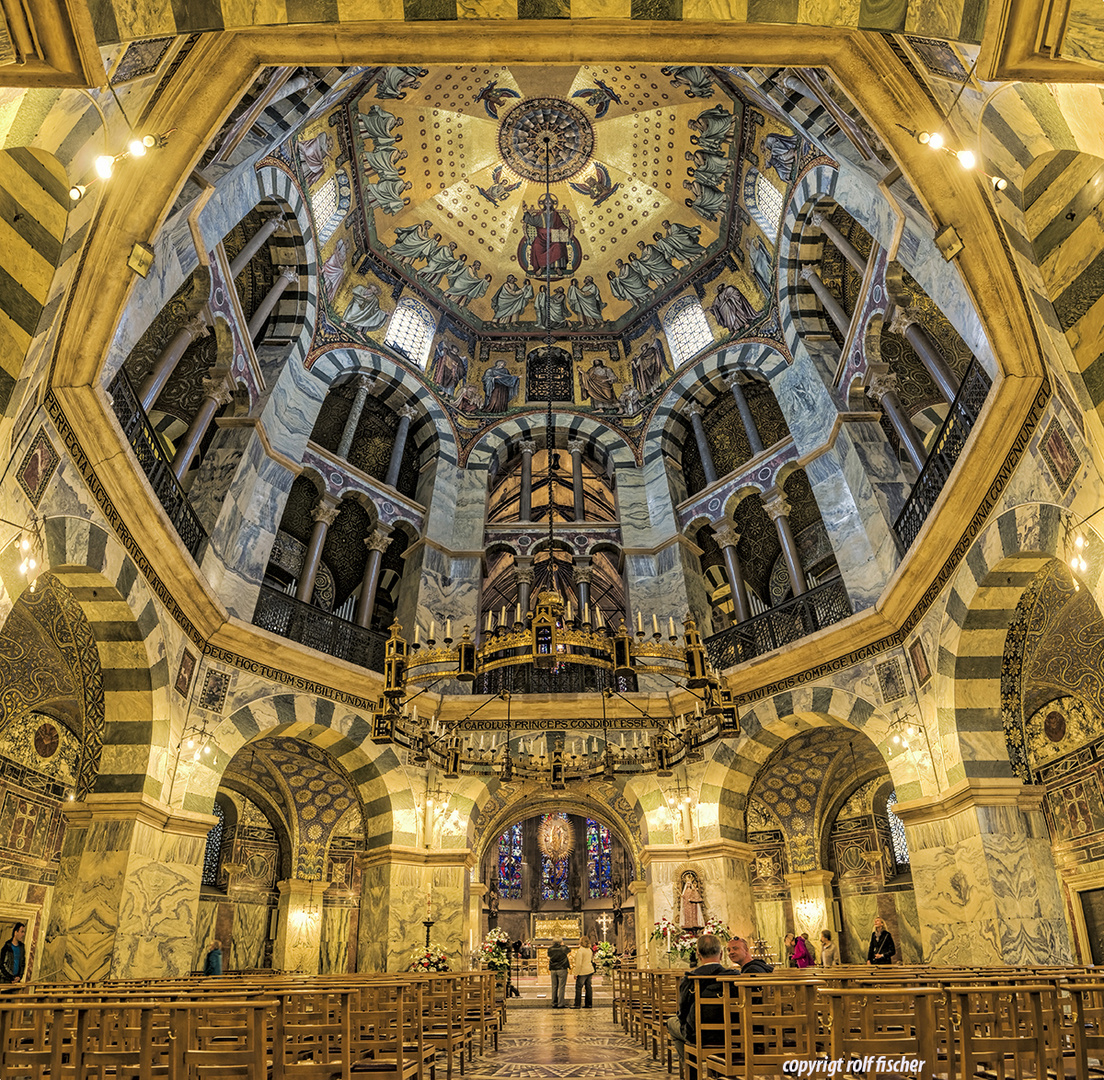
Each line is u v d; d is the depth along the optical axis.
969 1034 4.57
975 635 12.26
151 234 9.79
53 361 9.50
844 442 16.94
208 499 15.78
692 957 14.80
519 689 18.48
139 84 8.28
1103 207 8.34
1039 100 7.54
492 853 37.31
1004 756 12.30
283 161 17.56
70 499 10.23
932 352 14.62
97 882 11.84
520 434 22.97
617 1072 8.52
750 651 17.59
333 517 18.92
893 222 13.38
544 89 21.81
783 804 19.67
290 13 6.31
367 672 16.44
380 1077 5.95
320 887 20.36
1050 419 9.64
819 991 4.78
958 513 11.86
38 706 14.74
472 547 20.72
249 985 6.82
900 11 6.20
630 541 20.92
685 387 22.12
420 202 22.95
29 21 5.55
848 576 16.08
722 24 7.86
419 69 20.14
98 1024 5.90
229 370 16.22
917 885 12.93
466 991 10.21
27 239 8.33
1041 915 11.39
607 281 24.77
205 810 13.62
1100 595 9.09
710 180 22.03
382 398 21.95
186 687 13.88
